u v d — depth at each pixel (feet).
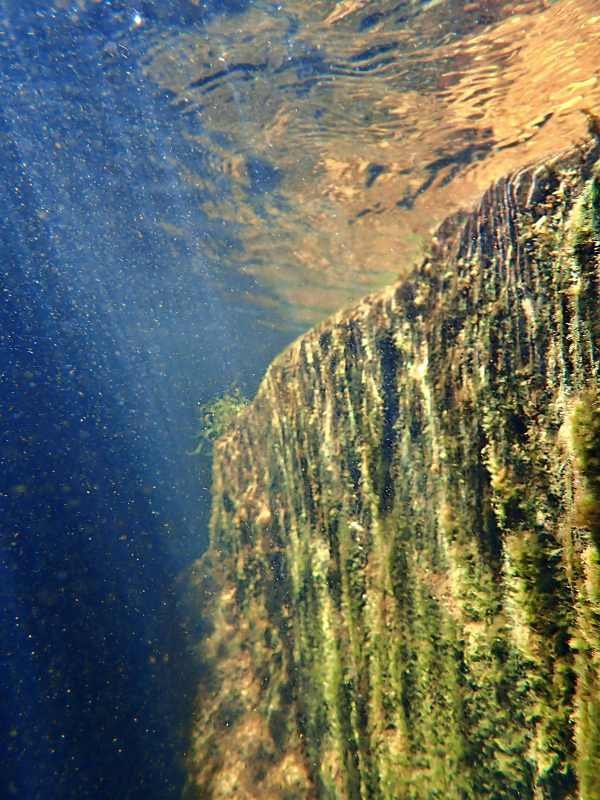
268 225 37.22
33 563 35.99
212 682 22.72
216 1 21.56
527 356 9.05
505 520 8.87
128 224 43.09
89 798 22.44
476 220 11.46
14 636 29.63
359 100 22.94
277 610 18.78
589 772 6.52
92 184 36.09
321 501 15.57
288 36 21.74
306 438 16.76
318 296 49.11
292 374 18.38
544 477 8.23
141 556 40.32
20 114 29.22
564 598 7.50
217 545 25.72
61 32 24.29
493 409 9.58
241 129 27.71
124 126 29.78
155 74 25.90
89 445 52.11
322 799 13.98
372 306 14.73
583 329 7.88
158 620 30.91
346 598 13.71
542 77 18.43
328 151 26.66
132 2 22.44
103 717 25.16
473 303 10.82
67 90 27.45
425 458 11.50
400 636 11.23
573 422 7.63
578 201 8.77
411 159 24.97
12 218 41.63
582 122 18.75
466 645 9.22
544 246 9.20
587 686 6.82
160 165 33.35
